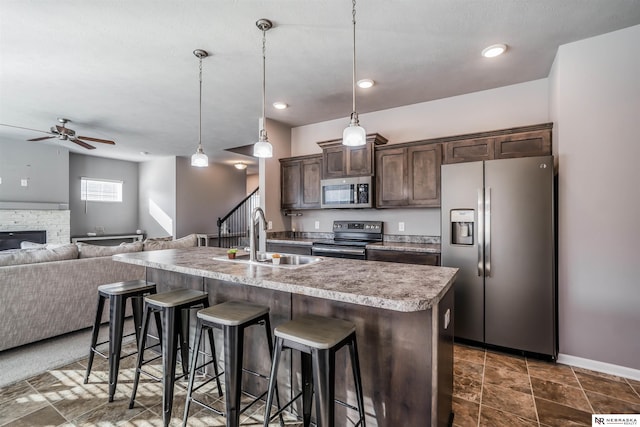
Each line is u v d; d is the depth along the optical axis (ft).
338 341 4.47
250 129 16.12
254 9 6.71
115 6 6.53
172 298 6.26
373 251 11.23
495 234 8.82
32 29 7.33
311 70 9.57
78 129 15.98
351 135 6.37
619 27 7.47
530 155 9.47
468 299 9.19
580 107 7.99
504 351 8.89
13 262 9.10
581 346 7.99
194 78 10.09
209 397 6.74
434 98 11.97
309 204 14.24
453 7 6.70
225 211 26.78
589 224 7.88
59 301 9.74
